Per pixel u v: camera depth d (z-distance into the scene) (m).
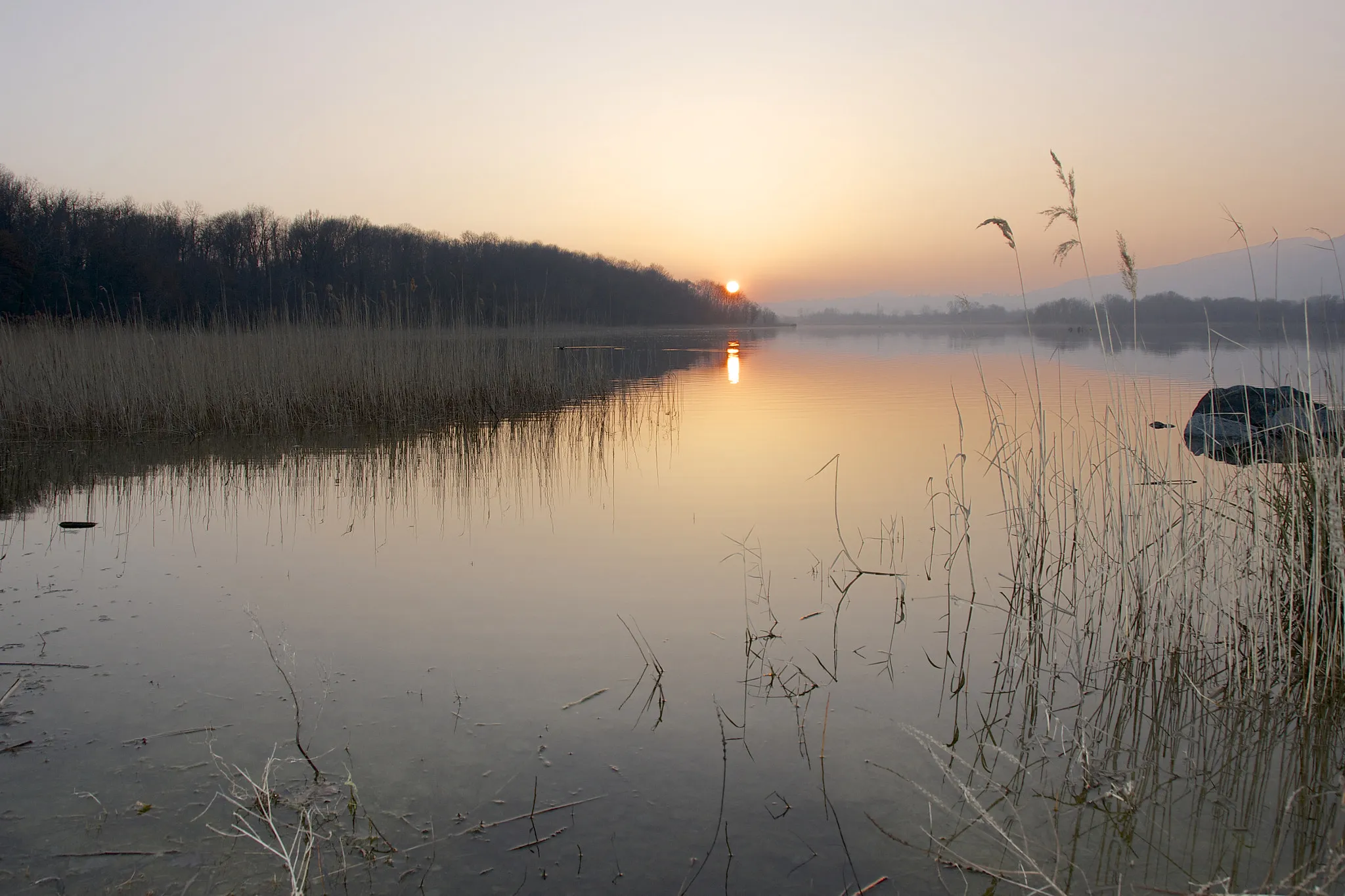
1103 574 4.28
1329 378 3.62
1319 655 3.49
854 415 12.01
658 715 3.20
